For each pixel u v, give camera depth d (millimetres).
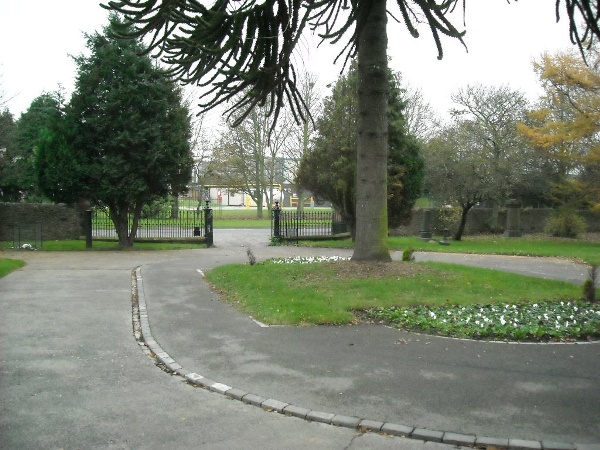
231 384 5266
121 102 18469
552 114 26094
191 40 7500
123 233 20422
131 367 5855
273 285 9719
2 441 4074
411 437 4191
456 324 7254
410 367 5688
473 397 4871
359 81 10336
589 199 25812
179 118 20047
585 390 5035
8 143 24359
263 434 4250
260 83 8031
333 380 5328
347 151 20062
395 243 22562
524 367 5680
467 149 25781
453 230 28188
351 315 7691
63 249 19922
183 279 11930
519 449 3973
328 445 4070
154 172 19125
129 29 12062
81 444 4051
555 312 8117
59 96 19016
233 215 44312
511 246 21953
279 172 40125
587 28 6344
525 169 28641
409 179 20703
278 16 7691
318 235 23875
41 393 5051
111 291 10391
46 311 8531
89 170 18516
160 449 3990
